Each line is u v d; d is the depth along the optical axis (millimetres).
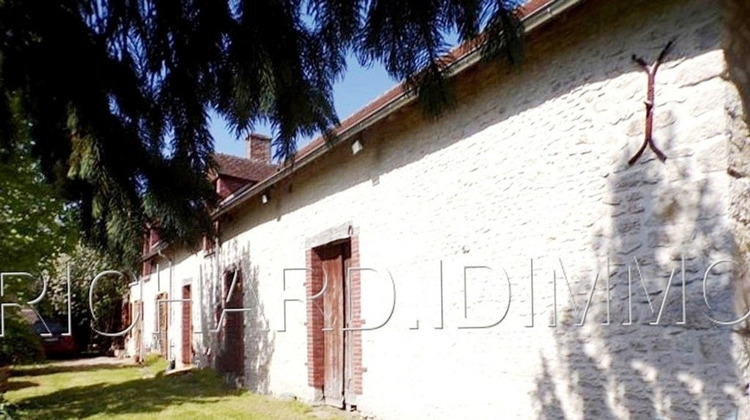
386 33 1720
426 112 1928
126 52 1709
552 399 4285
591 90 4113
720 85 3391
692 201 3488
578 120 4195
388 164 6352
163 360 15508
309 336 7863
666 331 3578
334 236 7309
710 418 3332
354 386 6887
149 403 8586
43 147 1838
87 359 17453
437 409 5449
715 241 3369
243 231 10430
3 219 7895
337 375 7430
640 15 3820
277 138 1890
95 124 1666
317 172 7836
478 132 5133
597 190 4035
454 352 5277
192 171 1866
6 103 1743
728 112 3379
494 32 1656
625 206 3846
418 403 5703
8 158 1938
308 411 7195
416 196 5887
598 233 4016
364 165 6789
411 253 5906
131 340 18359
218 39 1656
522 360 4562
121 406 8422
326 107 1835
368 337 6543
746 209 3404
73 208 1920
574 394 4125
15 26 1541
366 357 6570
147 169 1783
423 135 5828
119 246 1877
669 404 3535
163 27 1678
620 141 3898
